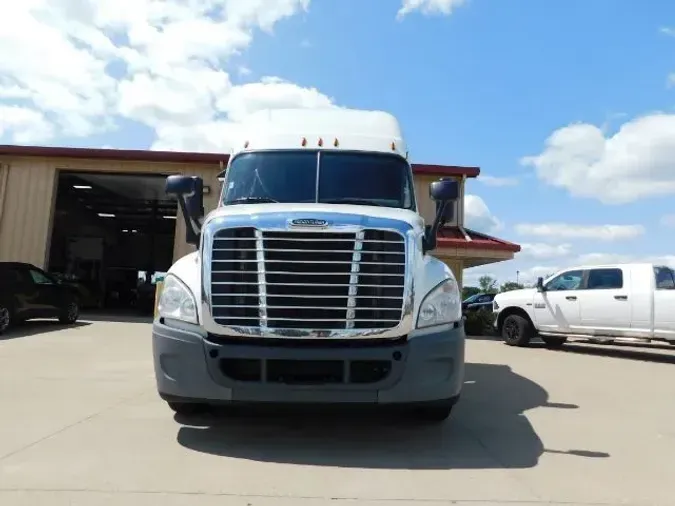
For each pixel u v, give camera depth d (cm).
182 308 482
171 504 356
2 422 539
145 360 936
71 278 2122
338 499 371
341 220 480
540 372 956
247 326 463
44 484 384
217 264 472
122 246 2972
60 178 1956
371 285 471
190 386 468
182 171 1759
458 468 440
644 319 1182
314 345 464
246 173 634
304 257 472
